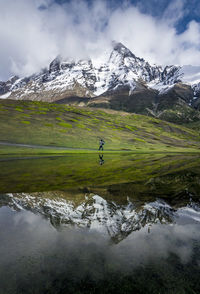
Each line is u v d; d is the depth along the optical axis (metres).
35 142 54.56
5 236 4.15
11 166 20.80
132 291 2.67
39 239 4.05
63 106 134.00
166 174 16.59
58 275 3.01
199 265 3.29
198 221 5.32
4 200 7.39
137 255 3.54
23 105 108.38
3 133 57.06
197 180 13.29
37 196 8.19
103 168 21.06
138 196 8.38
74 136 71.06
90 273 3.05
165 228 4.79
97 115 131.25
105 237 4.20
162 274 3.08
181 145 94.44
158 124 140.50
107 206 6.65
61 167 20.94
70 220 5.17
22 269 3.12
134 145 76.31
